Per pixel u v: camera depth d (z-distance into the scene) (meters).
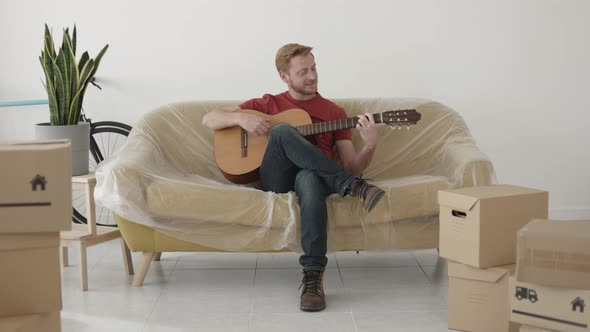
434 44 3.89
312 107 3.16
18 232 1.67
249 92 3.94
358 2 3.86
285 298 2.76
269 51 3.91
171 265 3.27
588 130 3.95
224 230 2.81
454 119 3.33
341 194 2.72
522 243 1.90
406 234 2.81
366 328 2.41
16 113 4.00
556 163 3.97
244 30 3.89
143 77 3.94
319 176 2.76
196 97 3.94
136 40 3.91
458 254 2.30
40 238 1.69
